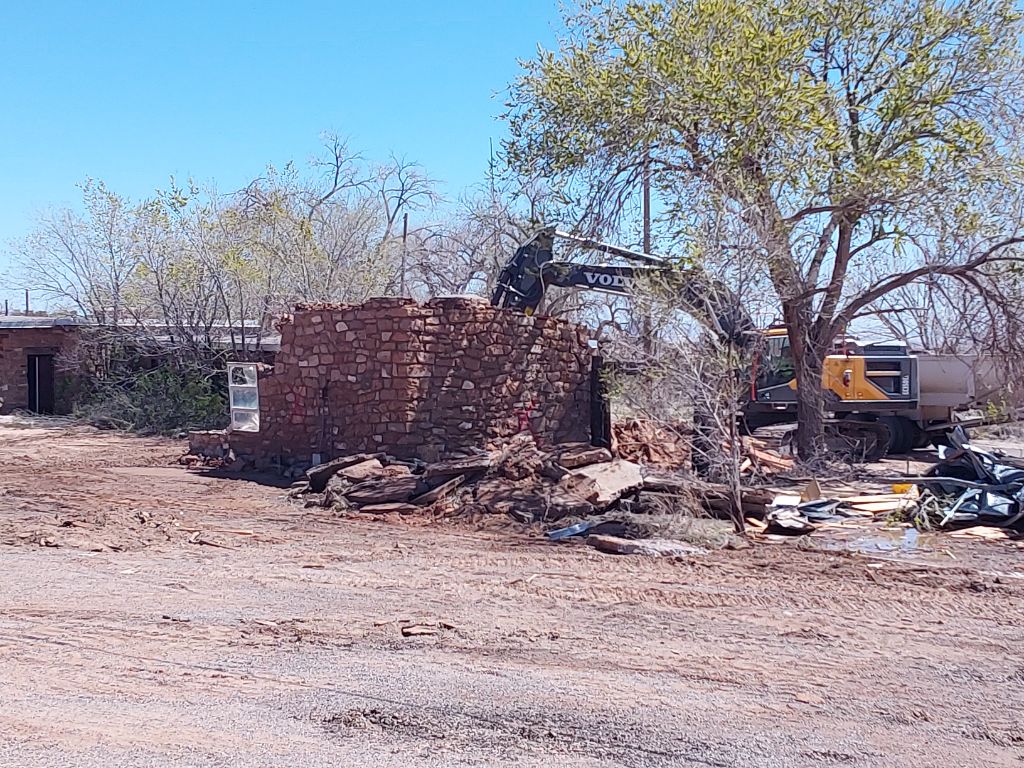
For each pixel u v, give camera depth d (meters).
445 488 14.62
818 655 7.65
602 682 6.91
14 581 9.77
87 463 20.58
